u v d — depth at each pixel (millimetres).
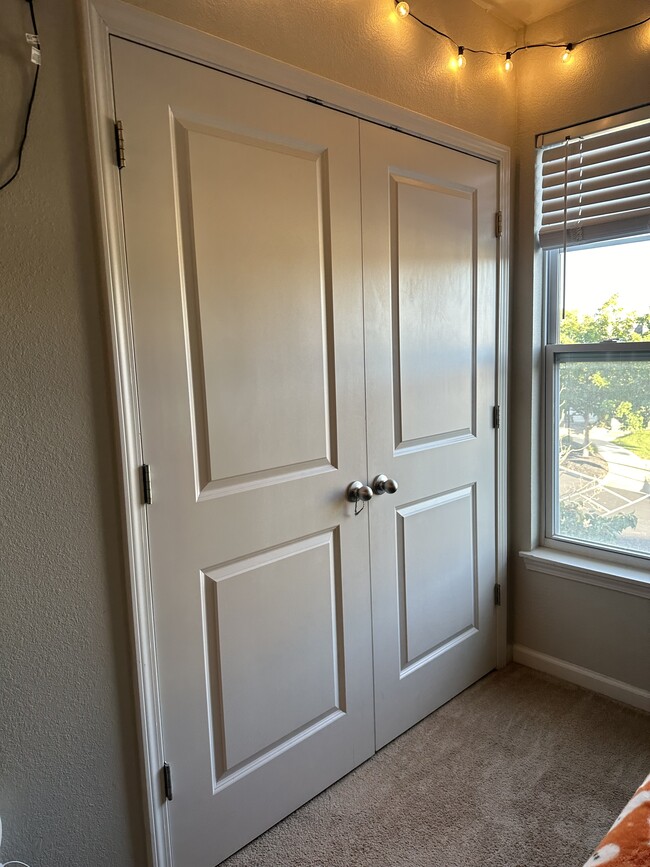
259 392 1505
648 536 2141
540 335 2307
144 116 1240
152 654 1354
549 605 2354
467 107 2018
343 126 1630
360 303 1730
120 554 1293
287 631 1630
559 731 2010
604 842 886
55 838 1254
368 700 1881
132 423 1276
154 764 1374
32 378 1148
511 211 2242
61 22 1124
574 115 2074
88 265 1198
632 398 2117
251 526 1521
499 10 2064
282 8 1471
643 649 2109
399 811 1678
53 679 1222
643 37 1893
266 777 1611
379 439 1838
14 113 1084
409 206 1849
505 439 2346
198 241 1352
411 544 1996
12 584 1156
